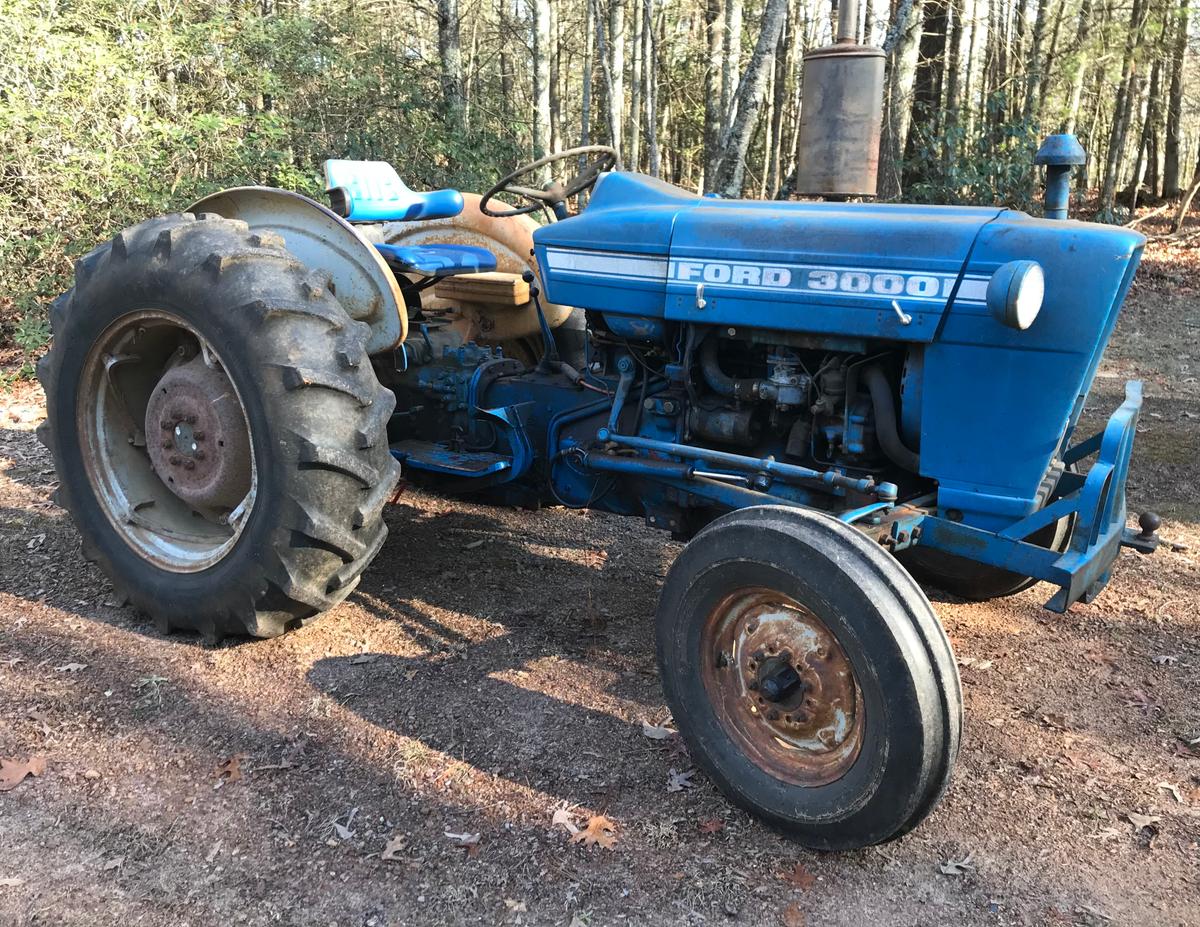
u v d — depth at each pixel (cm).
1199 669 332
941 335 261
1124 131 1766
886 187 1255
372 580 389
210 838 237
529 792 257
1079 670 331
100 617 348
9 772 257
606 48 1287
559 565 410
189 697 297
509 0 2497
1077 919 219
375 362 398
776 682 240
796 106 2327
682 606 254
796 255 277
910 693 212
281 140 949
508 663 325
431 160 1069
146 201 720
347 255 342
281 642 334
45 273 722
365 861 231
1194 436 609
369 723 287
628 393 339
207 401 319
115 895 217
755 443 318
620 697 305
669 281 302
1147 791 265
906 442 284
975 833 248
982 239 254
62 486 353
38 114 695
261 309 292
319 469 294
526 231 456
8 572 380
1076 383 250
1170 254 1430
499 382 374
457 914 215
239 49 959
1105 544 266
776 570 233
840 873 232
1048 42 2047
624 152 1734
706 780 265
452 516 463
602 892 223
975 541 262
